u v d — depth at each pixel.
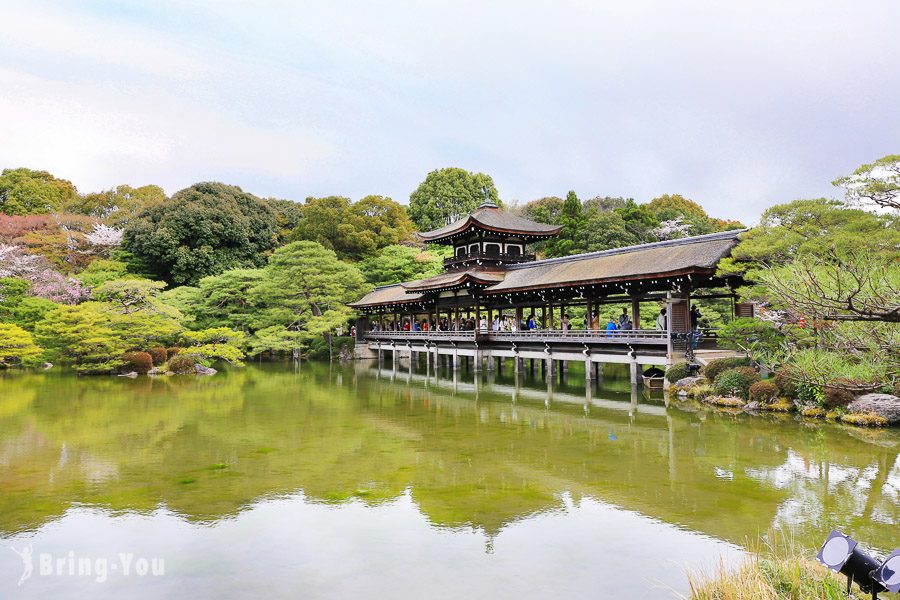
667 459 13.51
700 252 23.97
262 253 58.53
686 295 23.81
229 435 16.62
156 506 10.52
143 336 35.38
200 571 7.97
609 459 13.57
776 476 12.02
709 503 10.38
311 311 48.03
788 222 19.19
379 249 60.62
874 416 16.70
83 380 31.16
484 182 82.19
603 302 28.84
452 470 12.75
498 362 38.12
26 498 10.98
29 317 38.78
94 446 15.24
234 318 45.97
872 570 5.14
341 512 10.15
